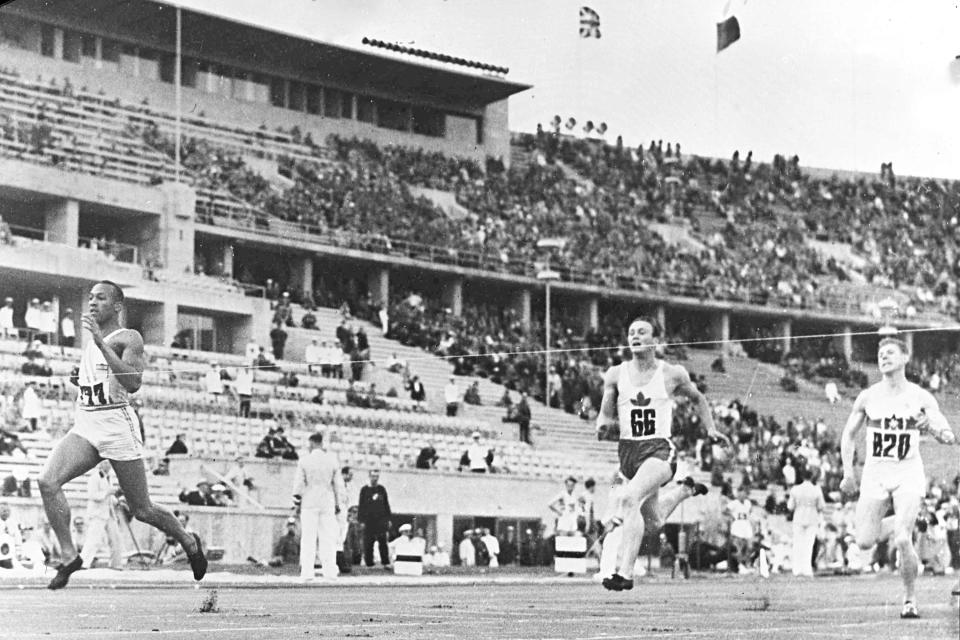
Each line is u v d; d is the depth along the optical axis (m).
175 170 69.31
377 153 82.81
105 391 13.59
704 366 82.81
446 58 88.38
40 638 10.28
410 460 52.03
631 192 94.06
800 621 13.39
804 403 79.25
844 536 48.47
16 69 67.25
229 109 76.44
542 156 93.94
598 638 10.45
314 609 15.59
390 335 67.06
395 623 12.59
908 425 15.69
